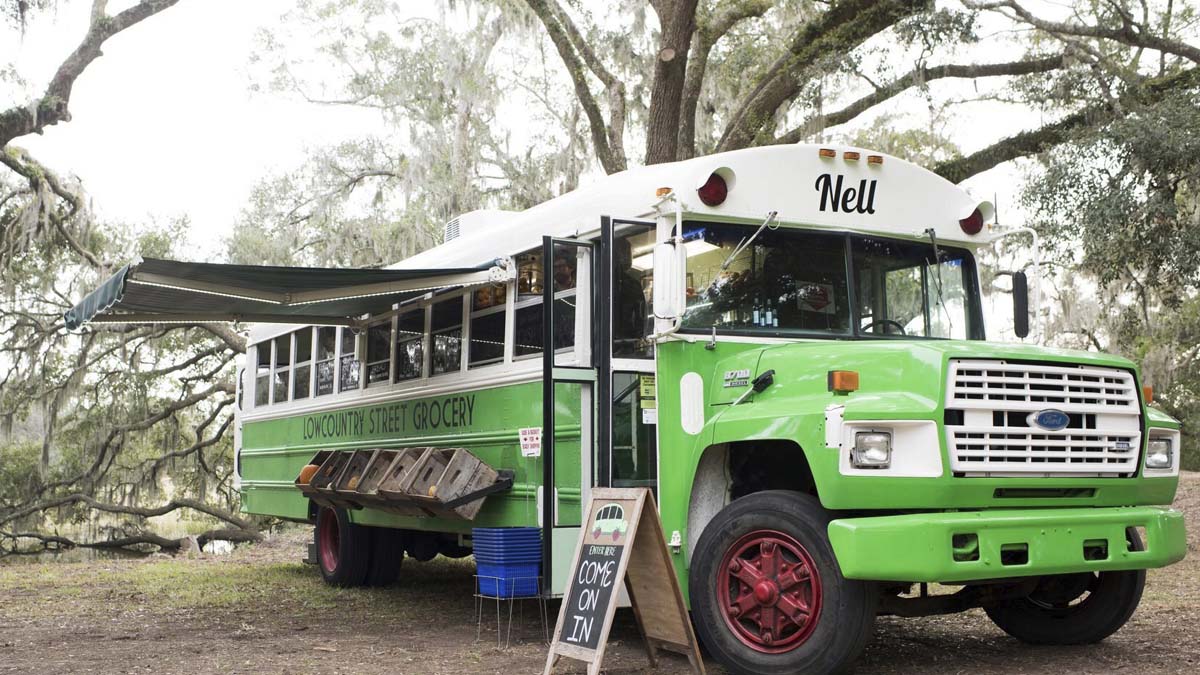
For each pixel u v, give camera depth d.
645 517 5.52
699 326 6.29
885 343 5.75
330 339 10.68
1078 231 13.85
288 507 11.50
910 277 6.97
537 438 7.16
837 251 6.76
